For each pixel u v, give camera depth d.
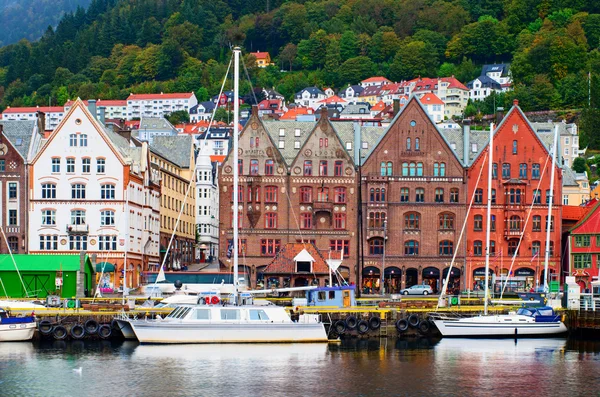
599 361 94.50
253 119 145.62
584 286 147.38
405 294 138.50
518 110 148.62
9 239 142.00
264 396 77.88
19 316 103.62
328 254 144.12
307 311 107.12
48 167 142.62
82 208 142.38
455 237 146.12
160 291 124.19
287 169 145.00
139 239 151.00
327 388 81.00
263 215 144.25
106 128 154.50
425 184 146.25
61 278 125.69
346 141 149.38
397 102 161.88
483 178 146.62
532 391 80.69
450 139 151.00
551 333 111.75
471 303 122.50
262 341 101.50
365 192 145.62
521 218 147.25
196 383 82.19
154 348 98.44
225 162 144.12
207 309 100.88
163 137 192.38
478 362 93.38
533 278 146.38
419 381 84.19
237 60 107.69
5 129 146.12
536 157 148.12
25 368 87.44
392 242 145.50
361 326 107.88
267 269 138.88
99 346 99.56
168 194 172.25
